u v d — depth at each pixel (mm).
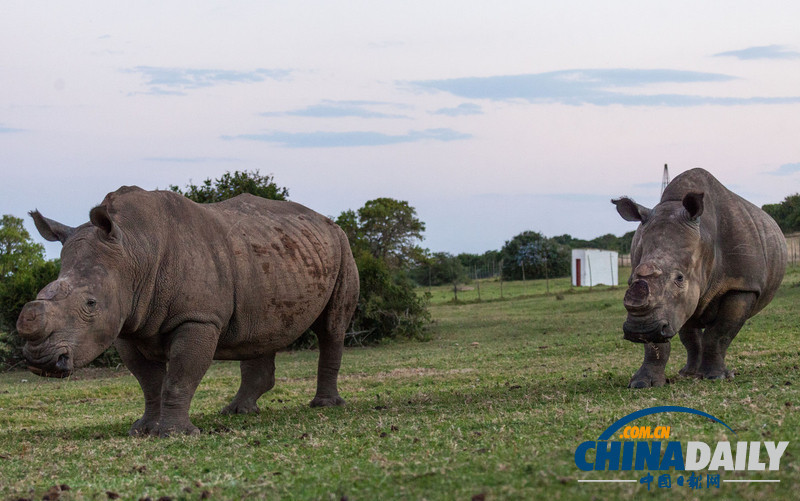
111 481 6598
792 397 8219
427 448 6766
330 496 5328
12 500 6047
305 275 10812
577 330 25875
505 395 11273
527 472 5469
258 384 11930
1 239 46594
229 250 9953
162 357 9797
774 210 42188
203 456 7523
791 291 29188
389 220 59875
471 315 36250
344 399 12977
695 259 10359
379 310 27859
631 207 11047
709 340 11477
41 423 12547
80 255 8727
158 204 9500
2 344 23219
